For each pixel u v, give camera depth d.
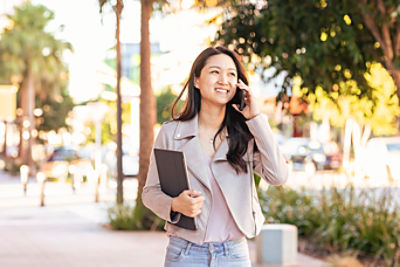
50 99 61.16
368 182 12.45
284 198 12.02
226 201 3.26
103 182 25.25
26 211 16.94
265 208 11.86
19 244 11.10
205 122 3.45
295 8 7.12
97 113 29.52
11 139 60.78
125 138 53.53
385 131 28.41
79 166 34.22
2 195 22.16
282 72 8.30
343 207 10.26
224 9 8.07
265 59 7.99
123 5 10.45
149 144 12.84
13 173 37.91
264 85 8.12
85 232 12.66
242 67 3.46
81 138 64.12
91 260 9.47
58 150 35.72
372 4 6.96
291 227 9.02
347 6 6.95
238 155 3.31
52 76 50.09
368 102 8.25
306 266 8.66
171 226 3.35
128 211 13.32
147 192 3.41
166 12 11.84
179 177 3.22
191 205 3.14
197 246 3.27
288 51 7.43
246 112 3.29
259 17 7.59
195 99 3.45
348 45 6.90
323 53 7.30
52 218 15.23
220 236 3.27
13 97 37.28
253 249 10.15
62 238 11.83
